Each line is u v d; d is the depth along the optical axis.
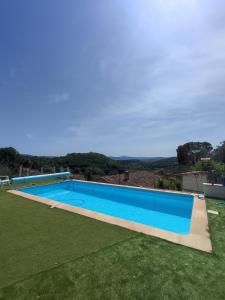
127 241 4.05
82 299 2.46
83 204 9.84
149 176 18.78
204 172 12.23
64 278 2.86
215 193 8.41
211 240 4.13
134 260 3.33
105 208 9.17
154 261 3.30
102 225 4.95
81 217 5.58
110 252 3.60
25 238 4.23
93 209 9.05
